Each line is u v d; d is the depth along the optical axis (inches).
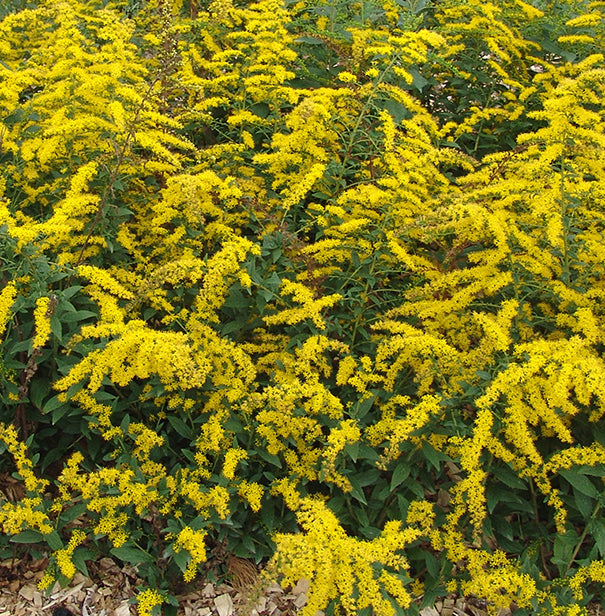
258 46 58.2
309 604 37.8
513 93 65.3
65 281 47.0
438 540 42.7
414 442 42.8
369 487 46.9
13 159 51.8
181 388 44.0
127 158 49.4
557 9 71.2
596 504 43.2
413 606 41.9
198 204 47.6
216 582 43.2
